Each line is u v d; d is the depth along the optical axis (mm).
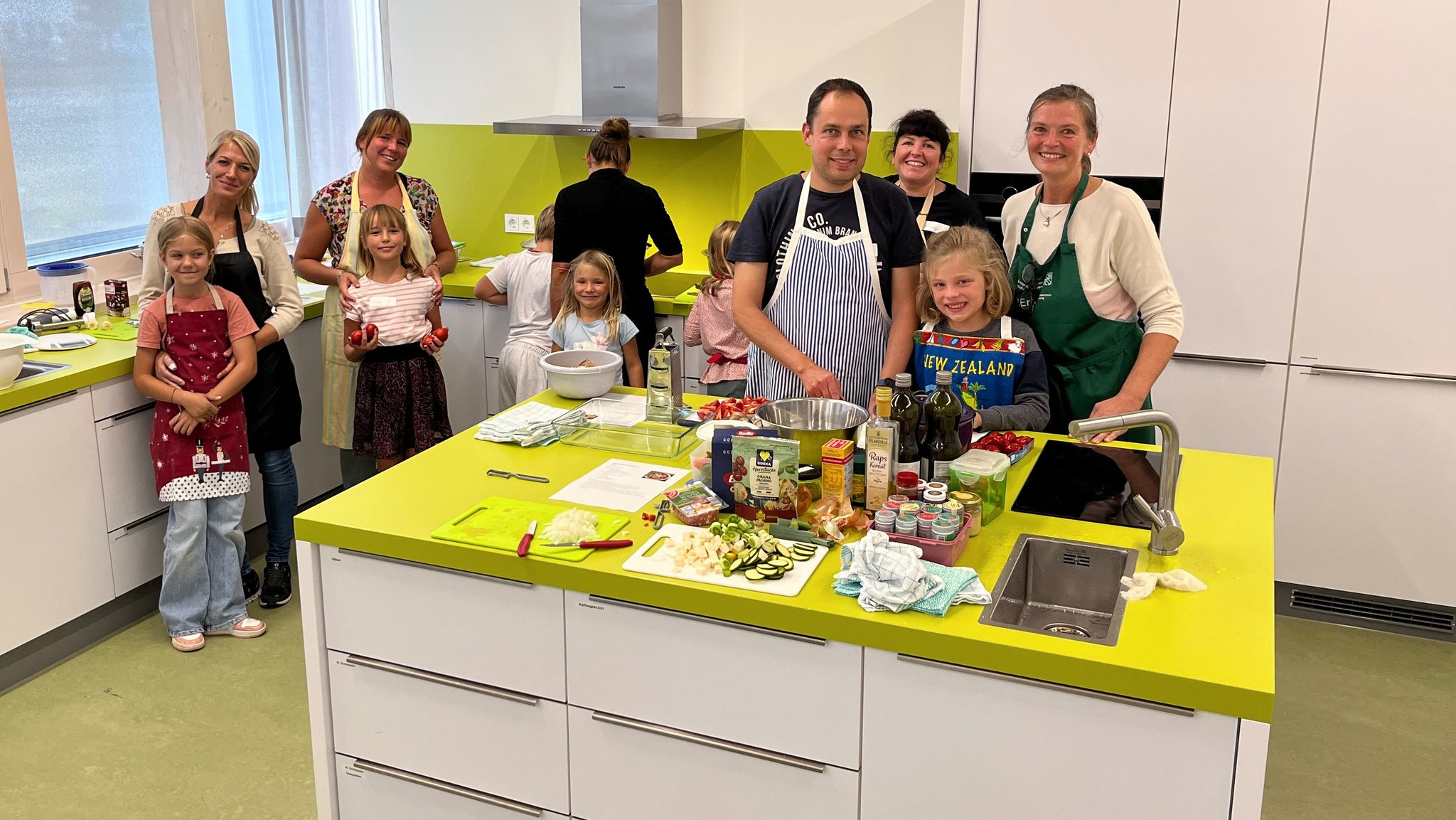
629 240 4230
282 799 2941
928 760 1946
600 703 2193
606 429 2840
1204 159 3697
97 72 4273
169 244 3348
